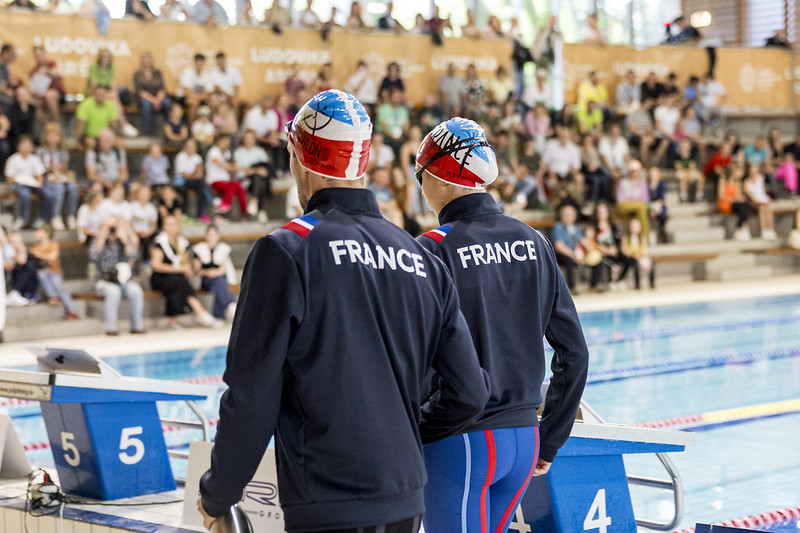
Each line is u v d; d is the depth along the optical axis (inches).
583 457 118.6
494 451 86.8
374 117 552.1
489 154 93.7
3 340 391.9
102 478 139.5
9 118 446.6
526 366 90.7
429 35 576.7
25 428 254.1
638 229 552.7
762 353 351.6
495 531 92.5
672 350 359.9
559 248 529.0
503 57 603.2
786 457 211.0
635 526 123.5
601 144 598.2
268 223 504.1
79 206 474.9
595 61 634.2
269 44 528.1
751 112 700.7
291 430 72.4
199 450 128.5
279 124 518.3
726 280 607.8
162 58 503.8
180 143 500.1
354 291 72.0
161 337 407.5
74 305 423.5
